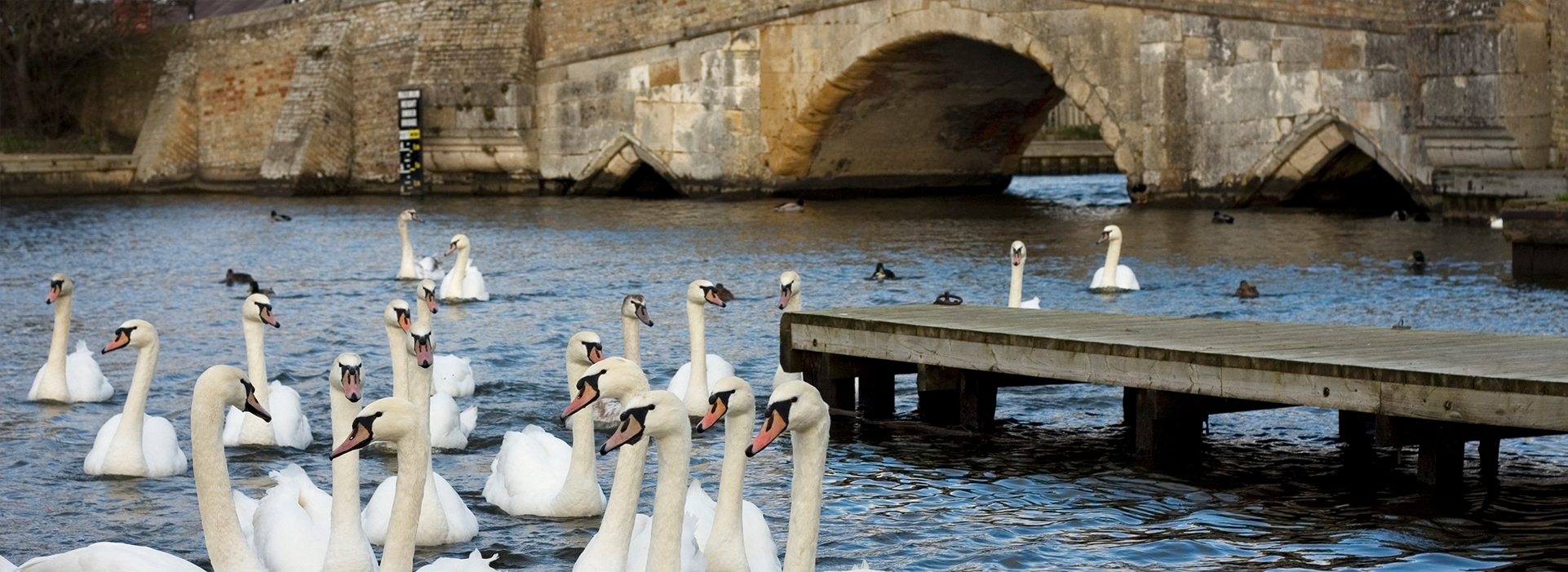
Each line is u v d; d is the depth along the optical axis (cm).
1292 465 1193
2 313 2270
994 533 1016
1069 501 1094
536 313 2183
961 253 2969
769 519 1062
